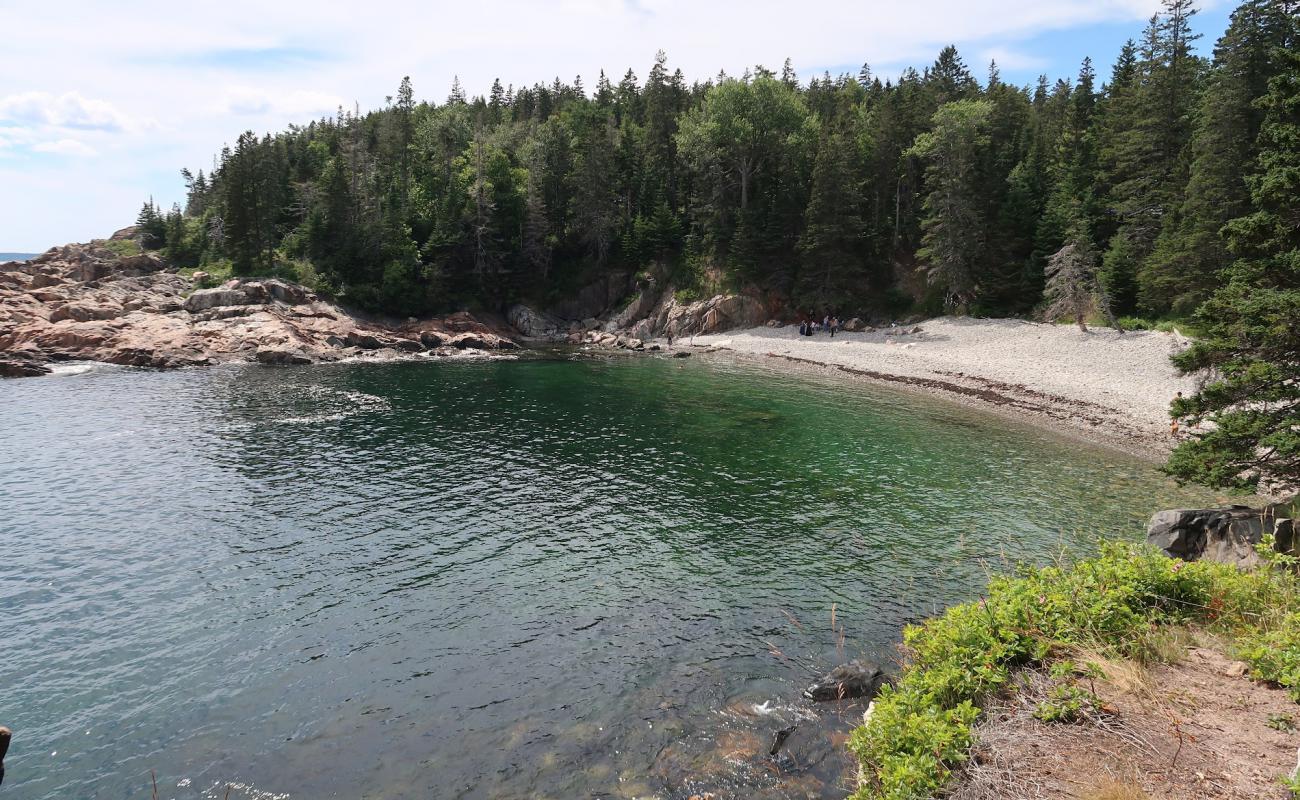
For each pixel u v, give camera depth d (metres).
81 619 18.00
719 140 91.31
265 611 18.52
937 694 10.42
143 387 50.28
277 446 35.09
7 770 12.71
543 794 11.93
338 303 82.75
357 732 13.73
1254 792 7.48
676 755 12.82
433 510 26.30
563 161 100.88
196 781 12.45
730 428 40.19
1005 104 87.25
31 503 26.34
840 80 143.75
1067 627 11.23
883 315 82.88
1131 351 53.44
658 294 93.38
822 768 12.20
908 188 86.25
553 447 35.78
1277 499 25.45
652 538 23.69
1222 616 11.44
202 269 89.56
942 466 32.28
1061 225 68.56
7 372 53.12
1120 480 29.95
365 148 116.00
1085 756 8.52
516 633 17.48
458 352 74.44
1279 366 17.80
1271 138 19.28
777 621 18.00
